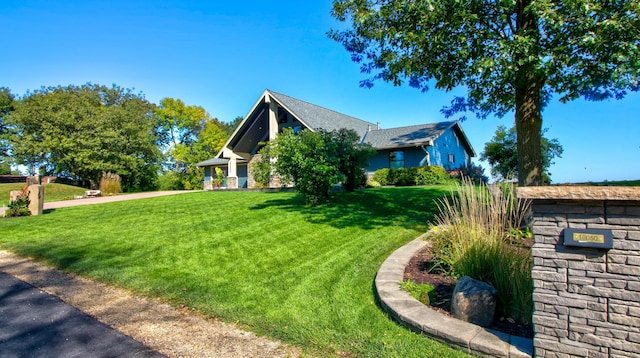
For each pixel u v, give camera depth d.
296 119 19.61
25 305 3.91
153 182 33.66
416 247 5.35
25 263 5.66
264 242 6.45
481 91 6.85
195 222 8.81
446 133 20.84
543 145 17.41
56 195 23.05
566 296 2.26
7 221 9.66
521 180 6.15
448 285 3.84
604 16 4.51
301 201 11.70
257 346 2.92
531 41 4.55
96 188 29.38
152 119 38.44
